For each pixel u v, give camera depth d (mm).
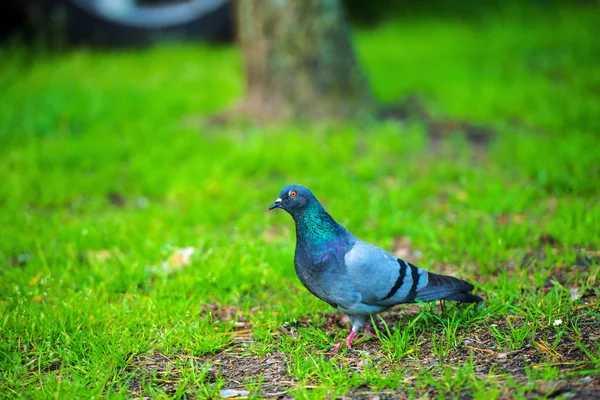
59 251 9289
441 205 10836
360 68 15562
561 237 8828
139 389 6230
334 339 7086
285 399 5945
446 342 6754
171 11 23516
